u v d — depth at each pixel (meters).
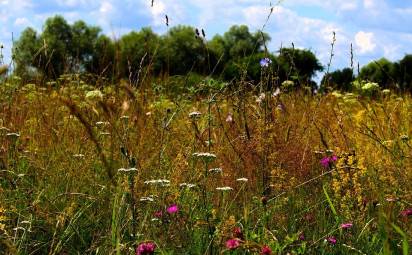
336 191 3.17
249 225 3.03
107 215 3.13
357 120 4.32
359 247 2.97
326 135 3.97
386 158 3.60
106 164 2.54
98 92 3.98
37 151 3.71
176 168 3.12
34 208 3.07
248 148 3.38
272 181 3.30
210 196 3.16
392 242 2.77
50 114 4.25
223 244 2.77
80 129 3.88
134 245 2.75
